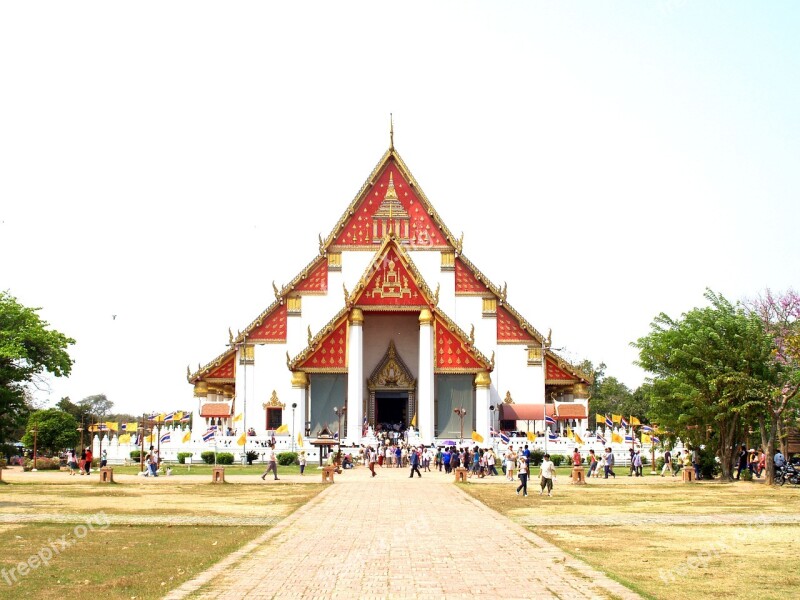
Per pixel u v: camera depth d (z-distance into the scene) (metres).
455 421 69.50
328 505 31.39
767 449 42.88
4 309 59.94
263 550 20.86
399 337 73.19
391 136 77.19
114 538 22.92
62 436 82.19
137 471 55.88
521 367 74.12
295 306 74.38
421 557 19.88
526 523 26.05
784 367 44.50
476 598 15.65
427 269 75.50
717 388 44.94
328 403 69.62
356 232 75.69
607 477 49.44
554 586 16.61
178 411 74.38
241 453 63.56
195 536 23.30
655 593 16.16
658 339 49.19
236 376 73.69
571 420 74.44
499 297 74.94
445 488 39.69
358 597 15.77
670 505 31.61
